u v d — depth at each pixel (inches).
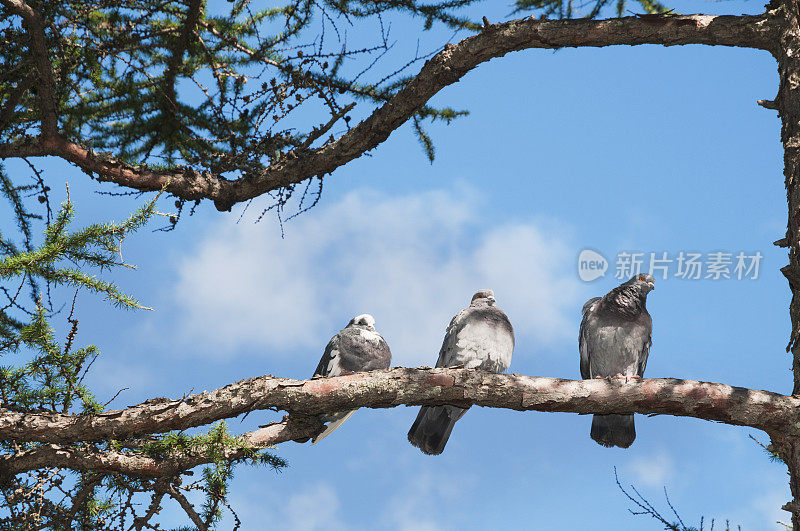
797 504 309.0
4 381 332.5
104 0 388.2
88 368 337.1
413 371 343.3
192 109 444.8
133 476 344.2
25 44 388.5
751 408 327.6
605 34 398.6
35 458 338.6
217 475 338.3
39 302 321.7
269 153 439.2
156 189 438.0
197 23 410.0
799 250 362.0
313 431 370.9
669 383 335.0
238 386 337.1
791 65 398.3
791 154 383.6
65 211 312.2
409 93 411.8
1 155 420.2
